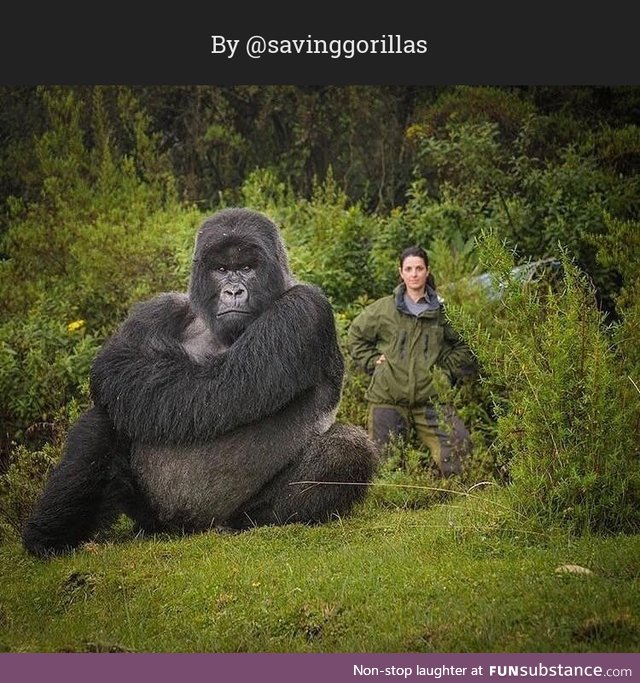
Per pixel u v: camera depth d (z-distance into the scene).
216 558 6.69
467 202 14.34
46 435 10.48
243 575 6.30
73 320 13.00
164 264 13.56
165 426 7.08
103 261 13.65
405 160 17.78
